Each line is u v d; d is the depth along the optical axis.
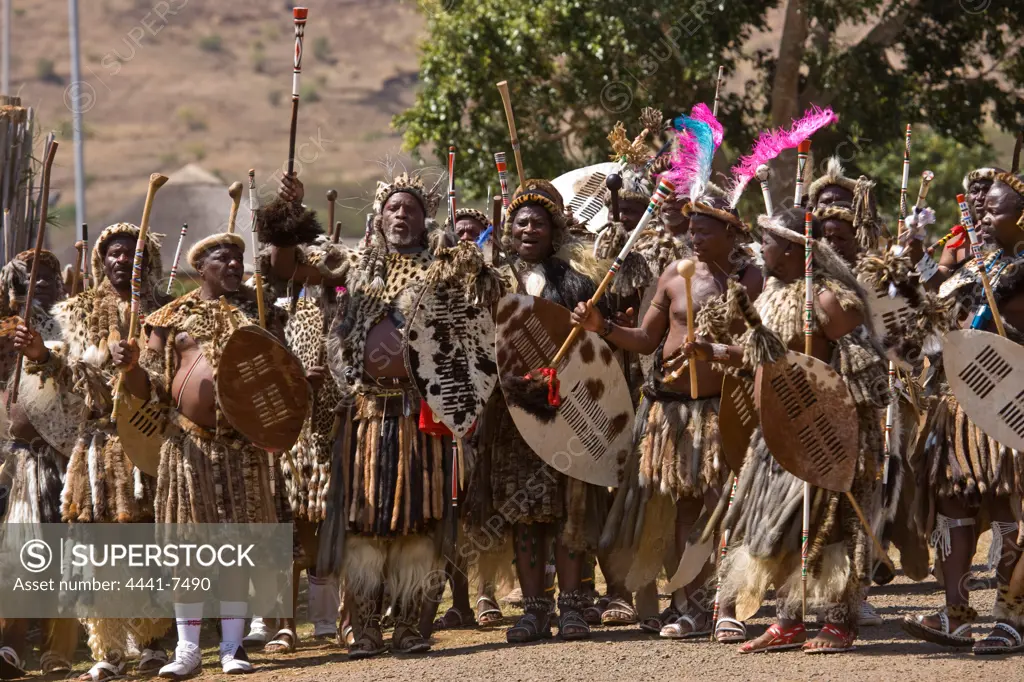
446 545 16.59
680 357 16.48
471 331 16.64
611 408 17.03
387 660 16.11
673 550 17.23
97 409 16.72
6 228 23.58
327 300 17.94
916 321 15.05
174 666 15.79
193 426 15.87
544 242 17.44
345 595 16.88
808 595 15.04
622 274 17.62
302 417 16.06
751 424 15.73
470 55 48.34
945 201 64.50
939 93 51.53
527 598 17.09
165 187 51.69
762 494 15.23
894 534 18.62
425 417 16.45
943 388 15.90
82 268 18.88
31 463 17.41
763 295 15.60
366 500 16.31
